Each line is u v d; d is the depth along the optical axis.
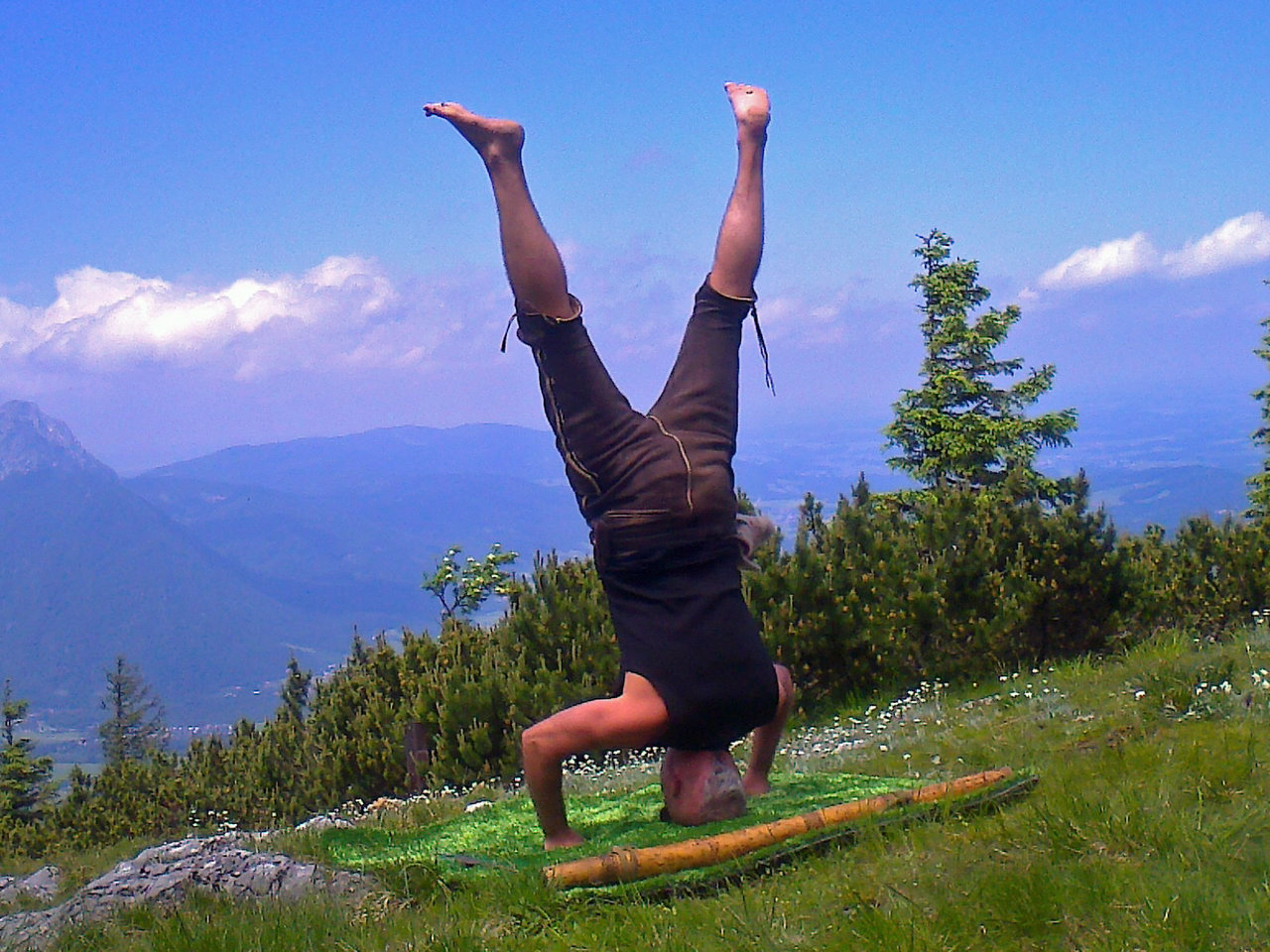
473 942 2.43
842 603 6.96
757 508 6.15
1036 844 2.53
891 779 3.63
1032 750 3.76
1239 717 3.50
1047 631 7.07
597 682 6.93
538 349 3.04
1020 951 2.12
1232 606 7.14
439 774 6.99
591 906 2.53
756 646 3.11
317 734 8.20
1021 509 7.32
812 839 2.74
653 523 3.02
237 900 2.89
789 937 2.25
